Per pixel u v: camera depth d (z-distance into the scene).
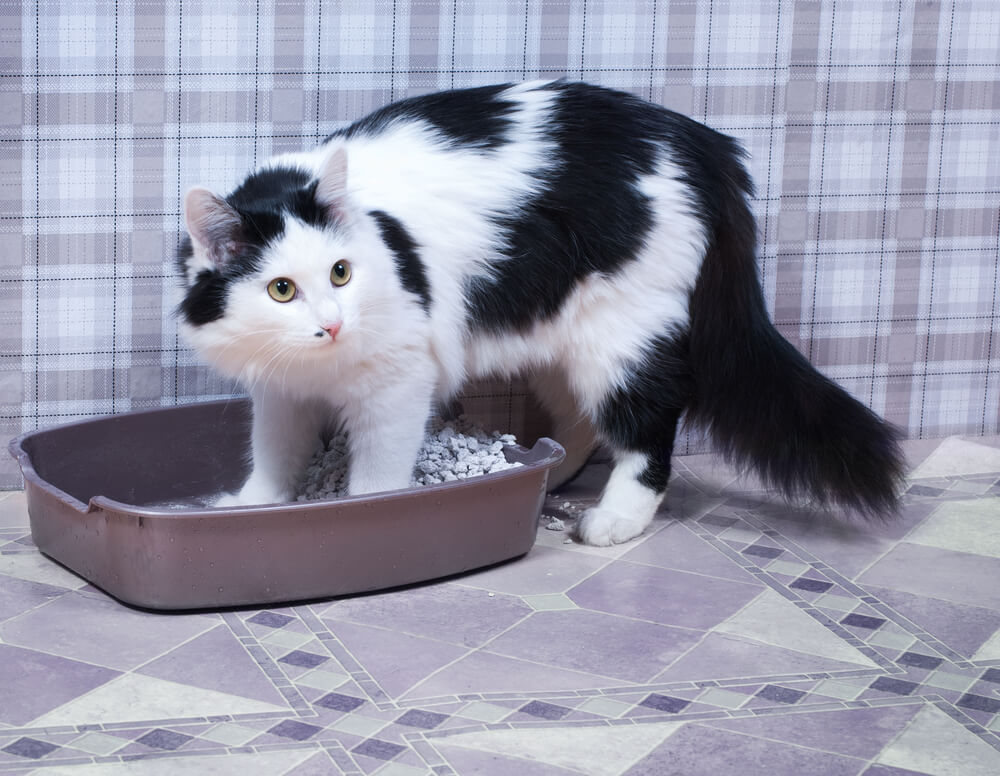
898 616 2.10
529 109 2.39
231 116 2.59
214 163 2.61
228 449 2.69
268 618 2.04
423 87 2.66
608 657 1.92
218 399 2.73
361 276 2.05
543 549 2.39
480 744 1.65
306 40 2.58
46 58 2.48
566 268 2.33
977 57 2.90
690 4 2.71
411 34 2.62
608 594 2.17
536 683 1.83
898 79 2.87
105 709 1.72
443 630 2.01
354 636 1.98
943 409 3.12
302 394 2.26
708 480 2.81
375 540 2.10
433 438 2.58
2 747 1.62
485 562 2.24
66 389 2.67
